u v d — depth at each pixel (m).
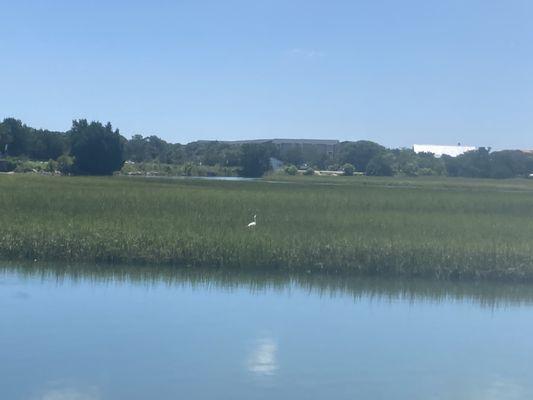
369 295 17.33
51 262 19.81
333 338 13.38
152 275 18.67
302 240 20.11
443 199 39.62
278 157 133.00
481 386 10.90
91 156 91.12
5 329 13.30
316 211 29.72
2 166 89.00
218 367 11.45
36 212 25.02
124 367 11.32
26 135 115.88
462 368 11.77
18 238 20.09
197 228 21.59
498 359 12.32
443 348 12.90
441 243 19.94
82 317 14.30
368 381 11.00
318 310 15.61
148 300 15.97
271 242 19.86
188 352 12.17
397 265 19.22
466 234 22.33
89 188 39.28
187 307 15.42
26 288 16.84
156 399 10.02
